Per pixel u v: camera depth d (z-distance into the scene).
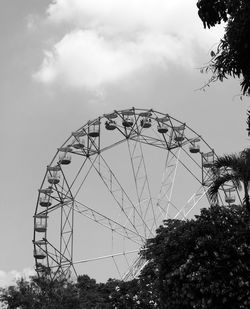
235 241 25.56
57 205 66.94
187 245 26.20
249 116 15.52
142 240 64.62
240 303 24.52
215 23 15.45
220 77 15.42
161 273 27.09
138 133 70.12
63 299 51.00
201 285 24.72
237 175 27.56
